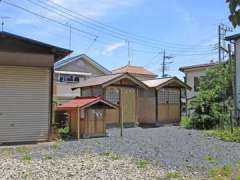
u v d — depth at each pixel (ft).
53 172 30.99
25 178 28.68
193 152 43.06
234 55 77.87
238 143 51.67
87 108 59.93
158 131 69.05
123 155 40.70
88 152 43.29
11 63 53.01
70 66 116.06
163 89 84.53
